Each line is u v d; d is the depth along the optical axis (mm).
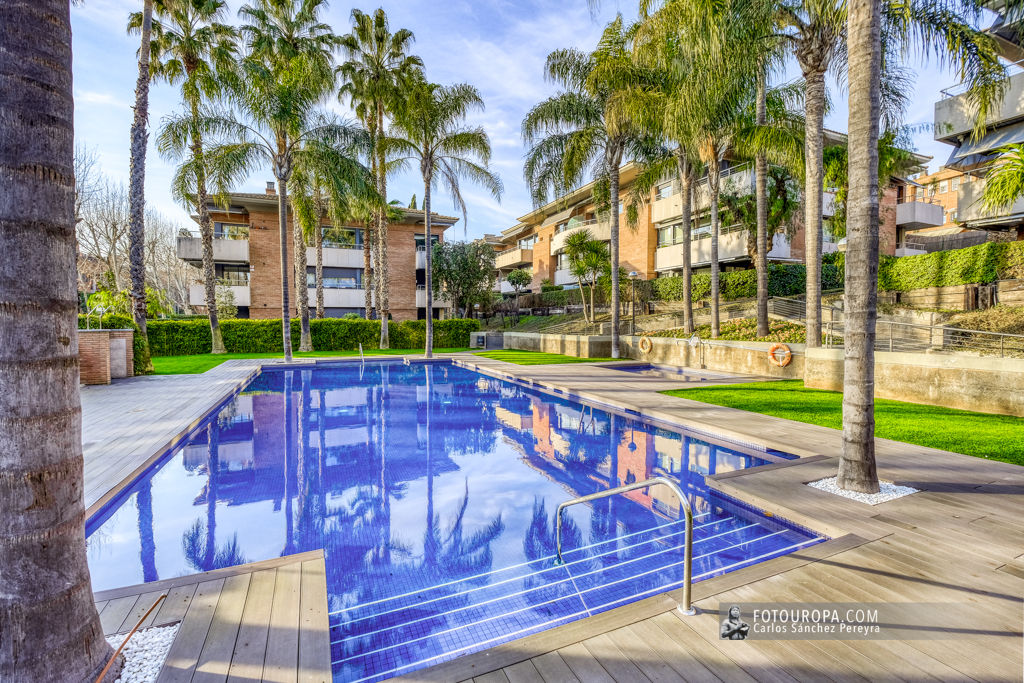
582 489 6023
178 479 6320
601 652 2445
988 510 4316
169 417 8523
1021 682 2201
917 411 8727
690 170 17875
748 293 20984
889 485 4965
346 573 4008
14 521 1919
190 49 19625
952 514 4230
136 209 16125
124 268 33031
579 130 18703
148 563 4156
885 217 23031
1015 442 6496
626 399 10398
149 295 24875
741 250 21672
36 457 1968
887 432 7086
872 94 4559
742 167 20609
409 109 19844
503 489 6031
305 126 18328
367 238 28422
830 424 7863
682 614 2775
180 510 5328
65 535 2072
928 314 14812
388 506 5477
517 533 4781
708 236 24047
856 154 4668
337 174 19000
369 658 2930
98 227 30391
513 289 43156
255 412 10633
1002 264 14227
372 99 22953
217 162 17266
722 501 5375
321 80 20250
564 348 23234
